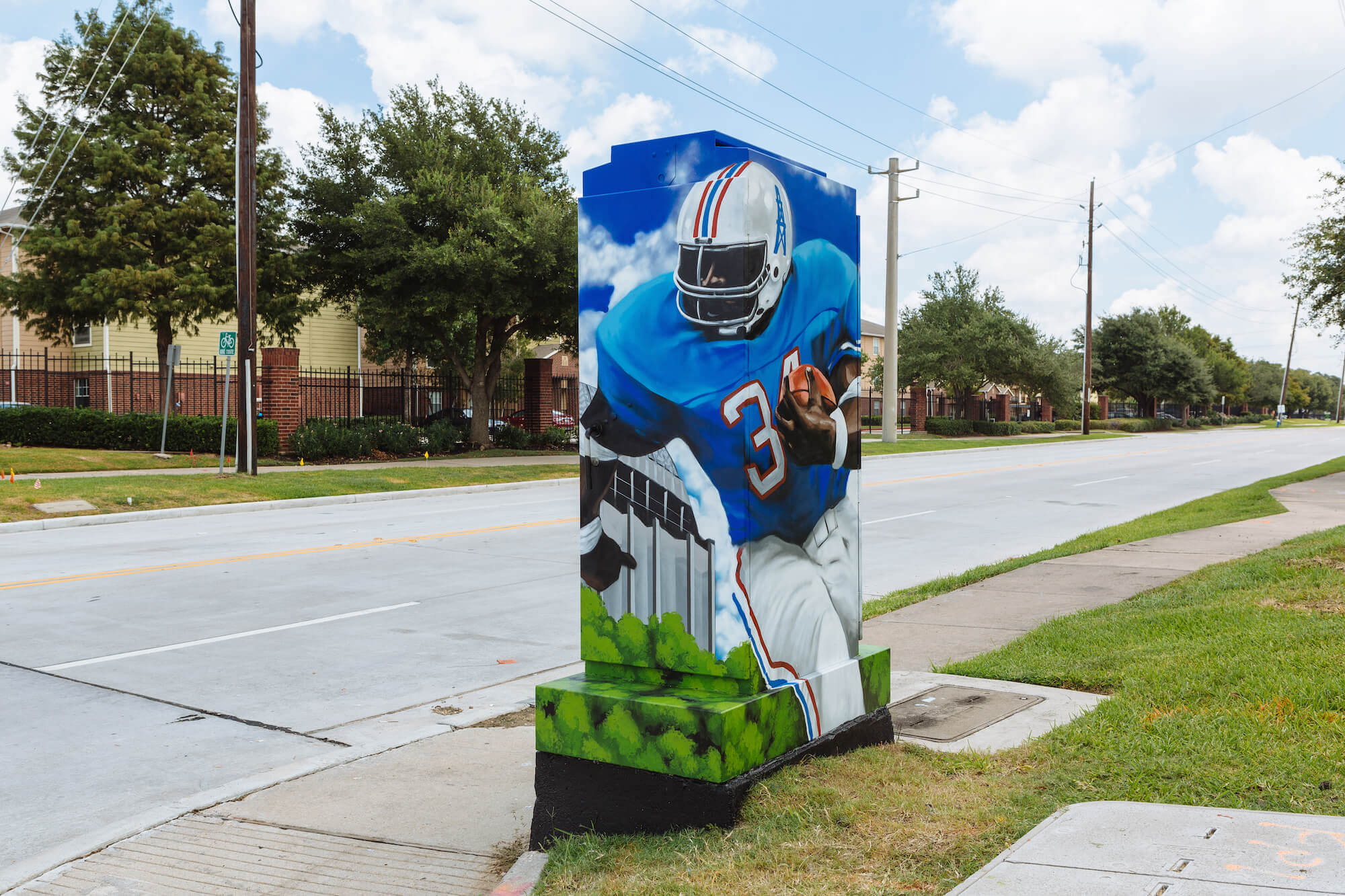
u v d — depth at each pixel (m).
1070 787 3.78
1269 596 7.45
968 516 16.45
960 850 3.18
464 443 30.84
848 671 4.23
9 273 37.91
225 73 30.67
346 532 14.44
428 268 26.27
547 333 31.81
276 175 29.75
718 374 3.60
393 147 28.56
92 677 6.83
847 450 4.30
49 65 28.92
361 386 31.67
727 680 3.64
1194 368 72.19
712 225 3.59
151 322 29.28
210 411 38.19
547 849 3.74
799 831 3.34
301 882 3.70
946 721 5.07
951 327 53.72
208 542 13.33
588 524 3.89
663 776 3.53
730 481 3.59
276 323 29.28
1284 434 63.19
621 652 3.83
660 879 3.12
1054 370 53.47
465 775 4.87
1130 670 5.64
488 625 8.46
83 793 4.80
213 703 6.25
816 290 4.04
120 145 28.05
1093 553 11.29
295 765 5.09
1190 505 16.78
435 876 3.71
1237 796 3.59
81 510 16.03
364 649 7.63
